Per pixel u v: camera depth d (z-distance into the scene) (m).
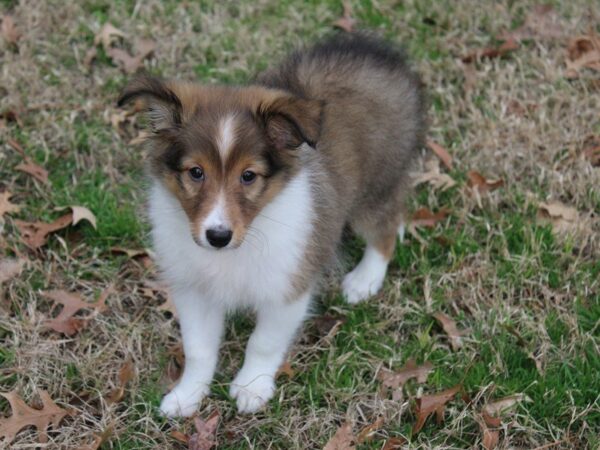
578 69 1.97
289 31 2.03
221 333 1.61
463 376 1.59
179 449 1.55
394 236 1.71
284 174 1.50
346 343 1.64
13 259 1.70
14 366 1.60
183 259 1.55
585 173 1.82
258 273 1.54
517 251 1.74
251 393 1.58
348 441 1.53
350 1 2.08
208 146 1.45
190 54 2.00
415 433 1.55
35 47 1.98
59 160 1.83
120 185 1.80
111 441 1.55
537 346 1.63
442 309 1.68
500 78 1.95
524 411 1.57
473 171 1.80
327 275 1.71
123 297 1.68
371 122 1.64
